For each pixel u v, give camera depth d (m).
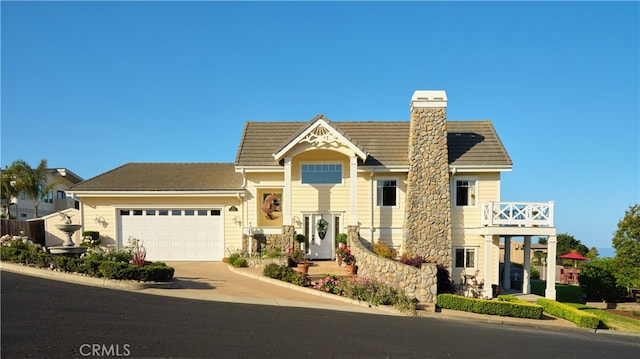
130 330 8.36
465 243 18.86
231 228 19.86
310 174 19.47
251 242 19.34
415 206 18.30
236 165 19.02
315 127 18.02
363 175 19.41
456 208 19.00
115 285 12.16
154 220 19.84
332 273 16.17
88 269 12.82
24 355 6.79
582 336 11.77
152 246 19.77
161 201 19.84
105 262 12.62
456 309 13.84
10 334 7.69
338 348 8.20
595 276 19.45
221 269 17.19
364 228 19.17
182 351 7.41
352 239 17.41
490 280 17.27
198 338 8.17
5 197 32.50
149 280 12.66
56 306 9.67
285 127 22.14
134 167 22.73
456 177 19.16
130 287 12.12
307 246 19.25
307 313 11.04
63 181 38.19
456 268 18.81
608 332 12.71
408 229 18.19
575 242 47.81
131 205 19.77
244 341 8.20
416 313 12.71
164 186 19.86
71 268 12.97
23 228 21.52
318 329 9.49
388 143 20.55
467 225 18.94
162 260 19.70
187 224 19.89
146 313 9.66
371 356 7.87
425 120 18.81
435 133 18.69
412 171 18.52
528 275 18.05
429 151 18.59
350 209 18.16
